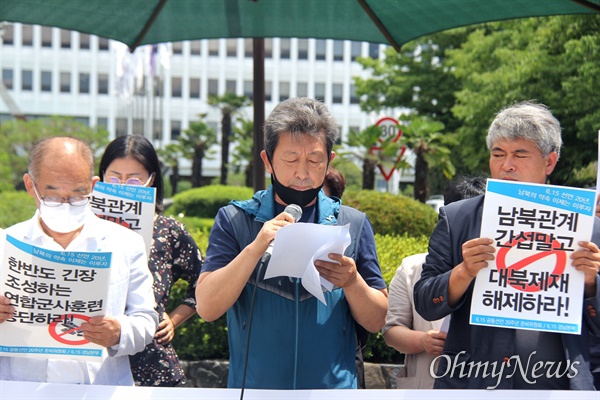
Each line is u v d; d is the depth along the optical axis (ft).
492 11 15.94
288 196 9.64
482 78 59.00
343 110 173.06
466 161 65.82
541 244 9.08
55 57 169.99
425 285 9.78
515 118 9.78
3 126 128.77
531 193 9.08
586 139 49.39
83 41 171.01
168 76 173.88
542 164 9.80
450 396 9.23
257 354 9.68
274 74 172.24
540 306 9.09
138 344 9.41
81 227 9.52
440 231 10.13
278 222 9.04
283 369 9.62
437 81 83.25
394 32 17.13
